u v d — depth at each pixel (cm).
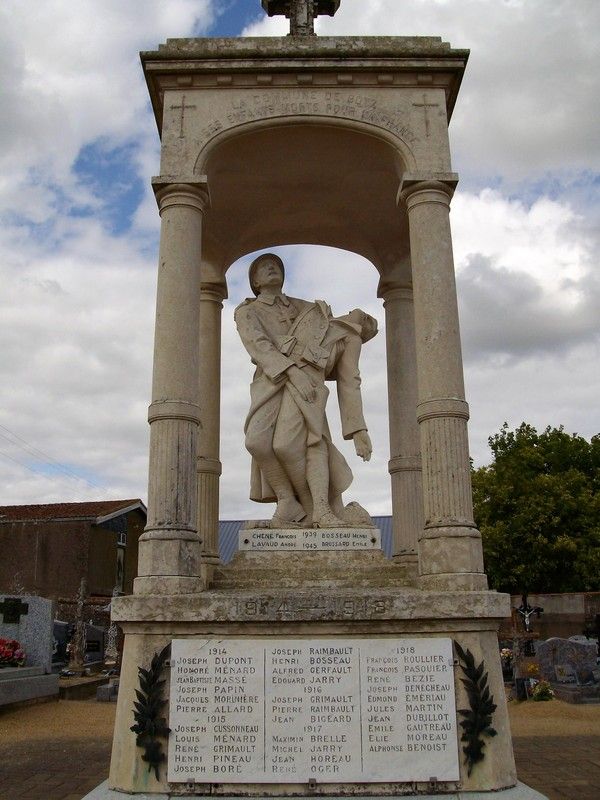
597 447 3516
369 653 615
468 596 618
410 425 915
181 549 644
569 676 1684
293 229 1003
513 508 3238
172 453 668
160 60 772
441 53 776
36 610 1619
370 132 775
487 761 595
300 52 772
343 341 879
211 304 970
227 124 768
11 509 3606
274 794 591
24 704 1432
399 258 973
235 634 621
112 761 612
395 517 901
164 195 746
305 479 828
